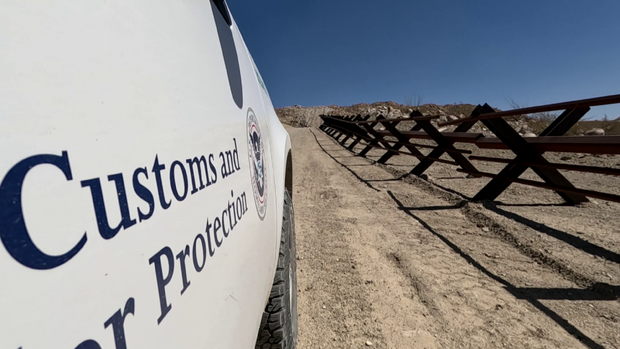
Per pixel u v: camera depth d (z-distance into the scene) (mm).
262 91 2404
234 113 1228
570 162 7988
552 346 2117
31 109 398
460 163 6504
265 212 1510
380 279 2965
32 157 379
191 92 871
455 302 2600
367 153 13328
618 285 2738
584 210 4750
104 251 472
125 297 502
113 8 629
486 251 3525
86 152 468
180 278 665
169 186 668
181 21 939
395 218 4695
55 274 387
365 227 4336
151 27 752
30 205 366
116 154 529
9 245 336
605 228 3990
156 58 733
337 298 2680
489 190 5254
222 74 1196
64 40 485
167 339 588
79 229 432
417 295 2705
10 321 323
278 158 2266
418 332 2258
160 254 605
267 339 1668
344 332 2271
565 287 2793
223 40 1338
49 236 385
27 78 405
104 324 454
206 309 753
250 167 1342
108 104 540
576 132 11523
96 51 545
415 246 3678
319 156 12664
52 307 376
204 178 849
